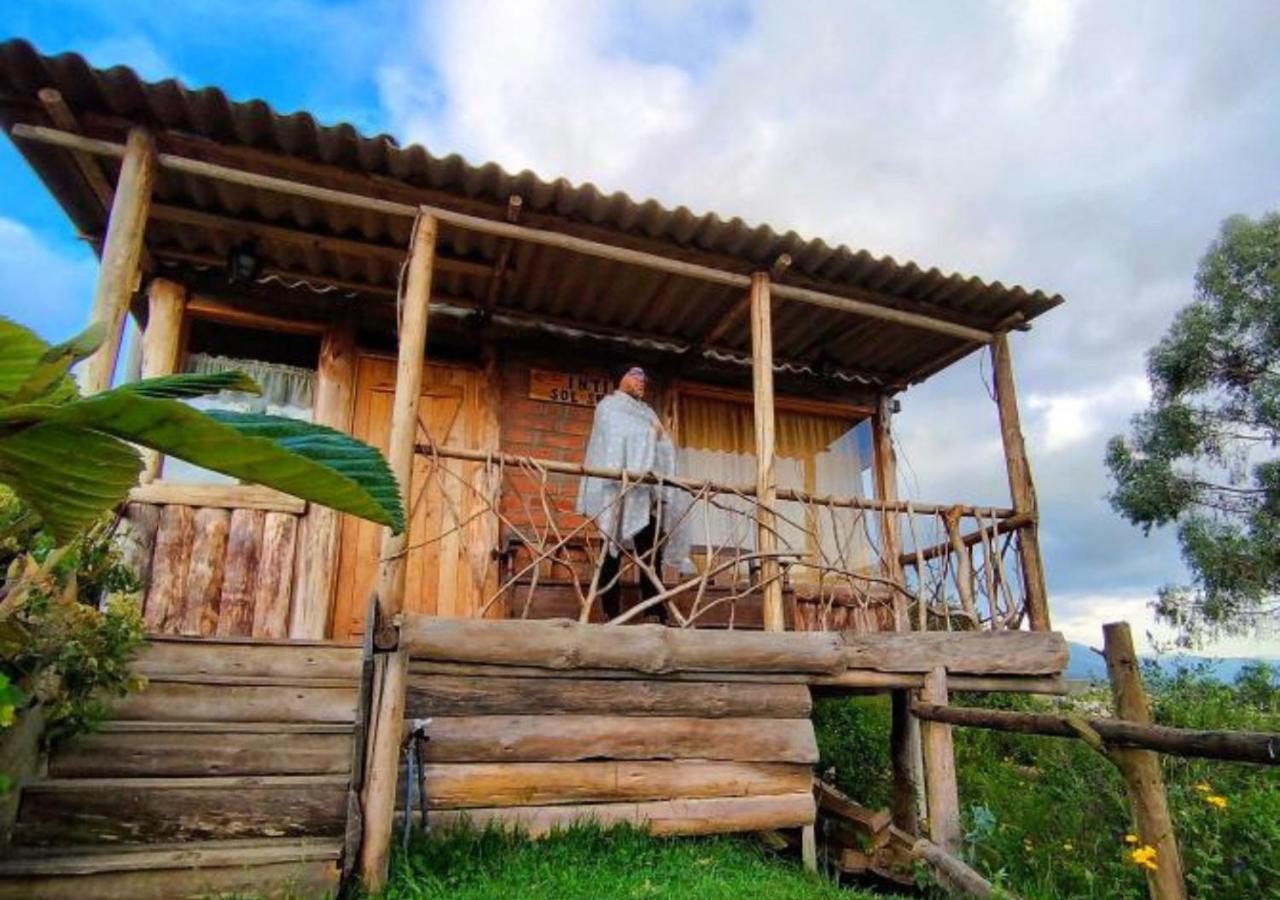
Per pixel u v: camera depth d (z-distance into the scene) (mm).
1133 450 13297
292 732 3697
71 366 1074
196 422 927
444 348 6305
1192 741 2857
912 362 7004
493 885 3221
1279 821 3945
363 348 6062
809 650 4410
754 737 4242
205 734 3580
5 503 2217
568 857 3561
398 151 4156
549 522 4355
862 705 7883
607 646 4027
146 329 5582
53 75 3717
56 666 3127
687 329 6336
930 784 4602
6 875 2832
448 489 5953
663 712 4137
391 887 3221
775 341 6582
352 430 5867
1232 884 3674
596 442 4930
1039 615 5188
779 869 3957
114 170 4438
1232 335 12578
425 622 3729
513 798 3783
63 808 3146
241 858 3057
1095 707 6750
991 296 5535
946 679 4734
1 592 2455
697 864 3703
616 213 4656
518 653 3857
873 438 7531
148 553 5121
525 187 4438
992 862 4406
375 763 3400
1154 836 3117
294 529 5445
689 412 7020
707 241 4949
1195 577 12203
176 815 3258
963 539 5422
